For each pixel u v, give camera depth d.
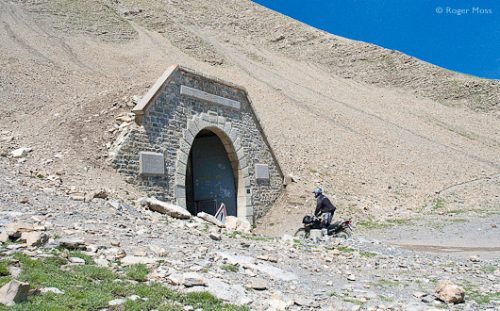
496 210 21.98
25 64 29.83
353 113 41.34
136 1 69.38
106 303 5.09
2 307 4.45
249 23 77.62
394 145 33.81
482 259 11.40
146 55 47.09
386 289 7.71
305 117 35.12
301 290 7.03
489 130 46.53
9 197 9.73
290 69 59.12
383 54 68.94
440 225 18.27
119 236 8.43
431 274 9.18
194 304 5.59
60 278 5.59
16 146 14.28
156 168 14.73
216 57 54.41
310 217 14.68
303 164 24.31
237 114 18.67
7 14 46.19
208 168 18.72
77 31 48.88
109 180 13.52
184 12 73.69
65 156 14.04
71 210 9.80
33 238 6.72
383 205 21.92
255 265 8.06
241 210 17.66
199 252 8.23
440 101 58.16
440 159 33.00
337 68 66.62
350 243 12.55
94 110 16.92
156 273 6.44
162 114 15.38
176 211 12.45
